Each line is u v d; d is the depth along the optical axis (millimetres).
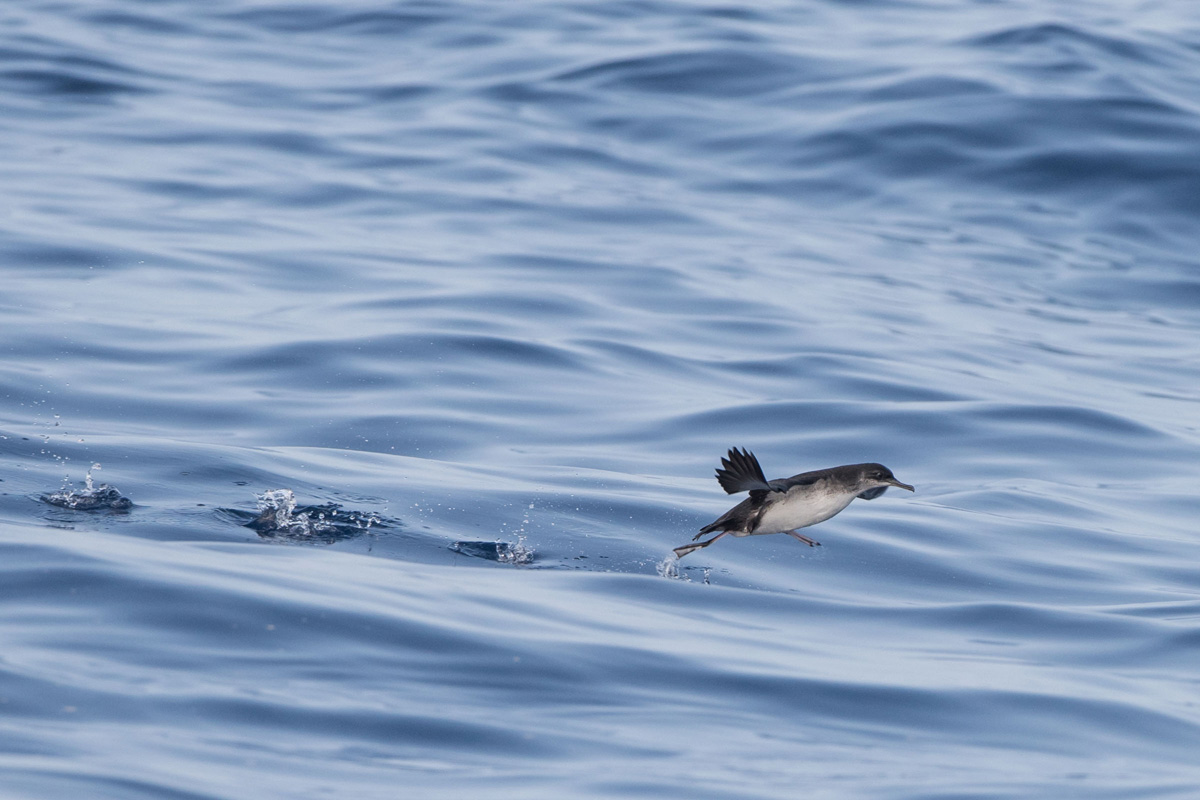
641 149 55969
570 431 30172
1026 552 24078
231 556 18875
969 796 13336
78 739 12469
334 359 33094
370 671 15047
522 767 13156
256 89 61406
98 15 69875
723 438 30266
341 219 46688
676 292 40875
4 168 49500
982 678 16859
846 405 32406
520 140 56062
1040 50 62031
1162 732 15531
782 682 16094
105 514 22016
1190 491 28406
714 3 71250
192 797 11547
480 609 17562
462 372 32938
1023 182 52844
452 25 69250
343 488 24453
